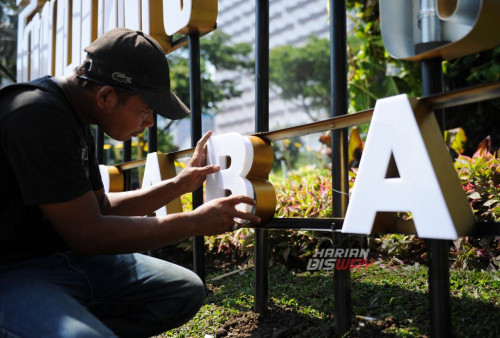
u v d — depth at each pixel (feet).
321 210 10.00
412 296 6.85
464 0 5.50
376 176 5.10
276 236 9.90
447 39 5.77
